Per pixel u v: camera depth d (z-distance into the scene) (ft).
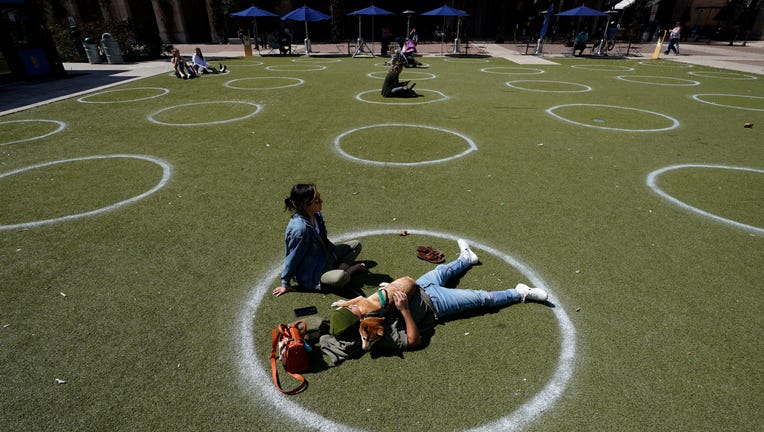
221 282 12.64
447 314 10.87
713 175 21.25
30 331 10.70
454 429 8.19
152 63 65.72
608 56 78.33
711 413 8.51
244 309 11.49
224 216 16.76
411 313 10.19
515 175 20.99
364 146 25.32
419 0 111.24
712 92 43.37
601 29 106.42
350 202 18.03
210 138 27.04
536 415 8.48
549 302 11.78
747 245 14.80
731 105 37.27
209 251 14.29
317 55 80.53
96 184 20.06
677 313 11.35
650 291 12.26
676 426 8.25
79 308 11.55
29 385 9.15
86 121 31.32
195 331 10.71
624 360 9.82
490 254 14.17
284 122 30.78
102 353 10.00
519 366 9.64
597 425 8.28
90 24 66.69
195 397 8.89
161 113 33.71
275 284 12.54
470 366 9.62
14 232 15.66
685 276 12.99
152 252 14.25
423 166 22.15
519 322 10.99
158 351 10.08
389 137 27.12
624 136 27.71
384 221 16.42
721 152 24.77
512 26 116.06
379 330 9.39
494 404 8.71
